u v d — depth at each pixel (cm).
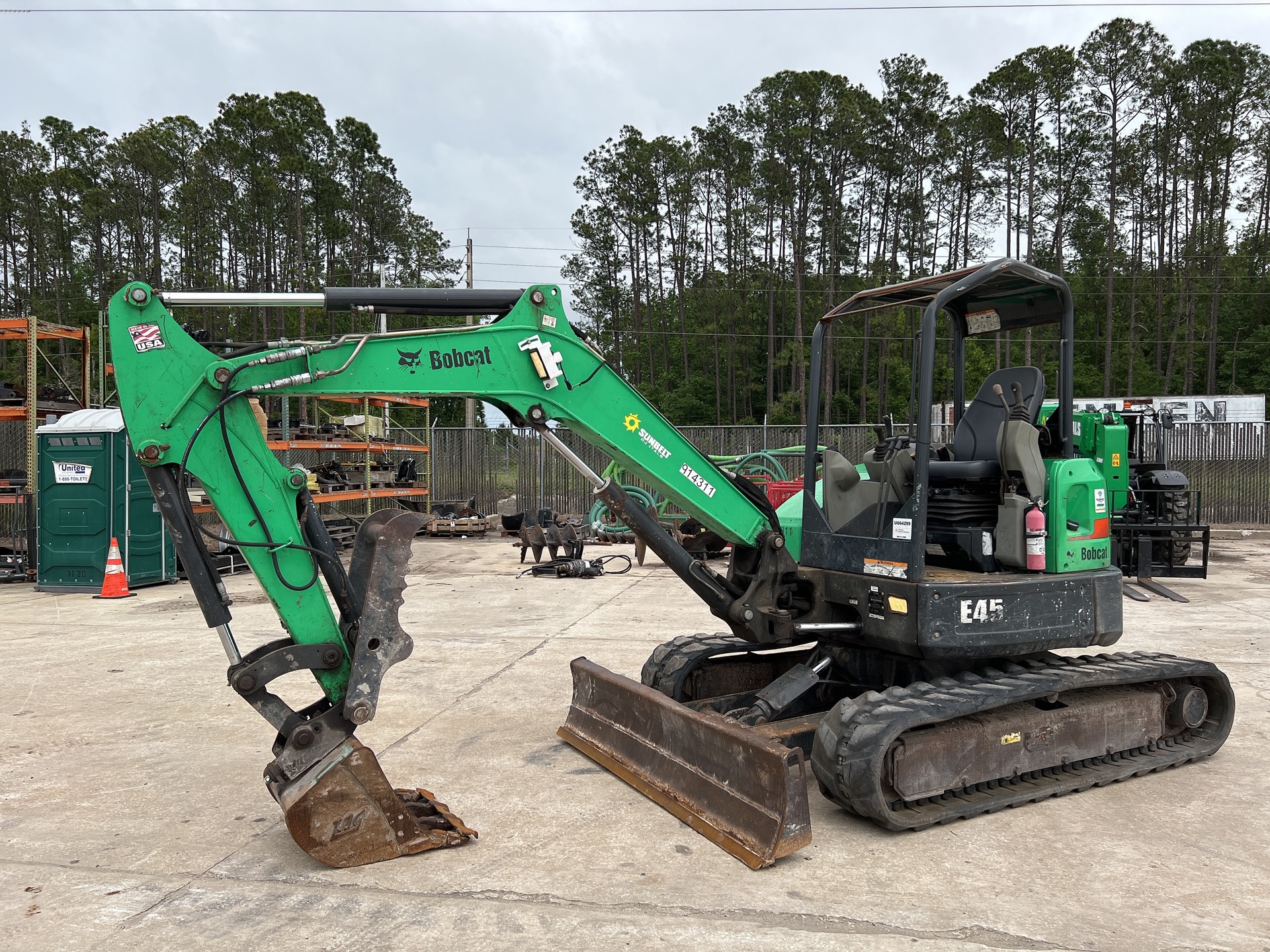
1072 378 468
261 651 367
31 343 1227
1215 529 1825
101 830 390
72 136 5491
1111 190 4834
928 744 393
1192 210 5188
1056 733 439
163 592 1117
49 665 709
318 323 4294
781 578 468
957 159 4744
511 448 2069
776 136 4816
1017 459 438
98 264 4975
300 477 362
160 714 575
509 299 404
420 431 2086
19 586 1177
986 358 3634
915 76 4722
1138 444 1228
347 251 5138
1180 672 473
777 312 5041
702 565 467
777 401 4884
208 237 4891
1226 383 4856
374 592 351
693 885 332
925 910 312
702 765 399
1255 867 351
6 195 5181
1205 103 4862
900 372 4022
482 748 501
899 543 421
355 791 353
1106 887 332
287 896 325
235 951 285
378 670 352
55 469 1112
